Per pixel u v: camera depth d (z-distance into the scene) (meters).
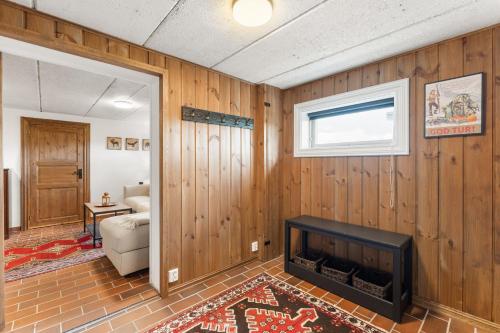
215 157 2.67
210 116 2.59
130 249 2.62
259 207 3.07
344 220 2.64
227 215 2.79
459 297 1.95
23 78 2.90
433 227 2.07
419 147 2.14
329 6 1.56
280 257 3.20
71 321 1.91
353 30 1.84
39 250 3.44
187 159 2.43
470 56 1.88
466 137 1.92
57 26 1.69
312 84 2.94
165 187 2.24
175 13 1.64
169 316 1.98
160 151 2.25
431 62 2.06
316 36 1.93
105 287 2.43
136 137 6.00
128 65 2.03
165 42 2.02
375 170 2.41
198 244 2.53
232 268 2.84
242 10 1.52
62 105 4.25
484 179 1.84
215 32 1.87
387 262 2.34
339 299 2.21
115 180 5.69
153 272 2.41
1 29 1.49
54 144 4.94
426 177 2.11
